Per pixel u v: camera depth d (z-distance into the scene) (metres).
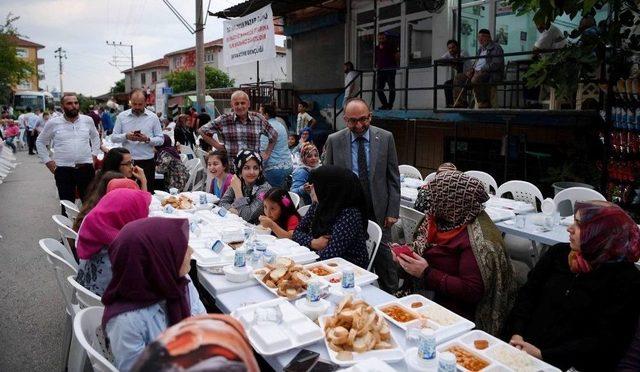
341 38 12.71
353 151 4.25
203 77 13.35
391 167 4.28
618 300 2.34
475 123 9.03
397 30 11.01
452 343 2.16
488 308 2.81
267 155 6.24
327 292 2.66
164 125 17.64
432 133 10.23
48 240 3.33
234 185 5.00
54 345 3.79
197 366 0.84
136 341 2.02
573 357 2.36
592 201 2.46
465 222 2.88
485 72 7.72
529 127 8.22
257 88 14.09
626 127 5.67
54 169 6.32
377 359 1.92
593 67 5.51
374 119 10.49
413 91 10.84
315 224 3.55
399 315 2.46
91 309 2.27
